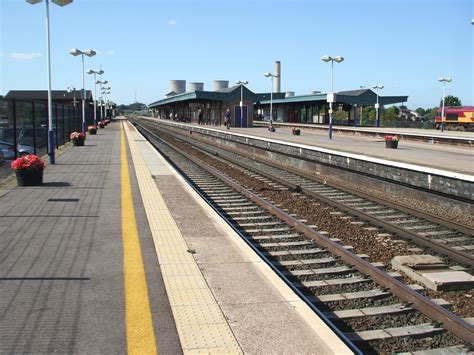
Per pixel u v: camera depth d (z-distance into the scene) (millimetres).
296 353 4441
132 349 4492
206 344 4598
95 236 8555
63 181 15320
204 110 79312
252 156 30391
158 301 5613
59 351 4465
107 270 6711
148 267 6848
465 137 35188
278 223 11383
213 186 17141
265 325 5004
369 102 61875
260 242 9836
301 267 8266
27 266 6875
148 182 15180
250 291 5949
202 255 7461
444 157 23375
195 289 6004
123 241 8219
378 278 7395
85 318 5148
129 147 29875
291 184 17547
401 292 6789
